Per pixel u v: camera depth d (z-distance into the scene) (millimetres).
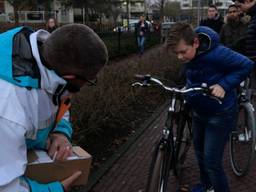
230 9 6996
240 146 4500
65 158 2139
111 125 6102
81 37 1802
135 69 9516
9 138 1771
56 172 2135
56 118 2107
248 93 4598
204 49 3217
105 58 1873
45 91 1902
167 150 3336
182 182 4375
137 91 8008
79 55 1796
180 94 3432
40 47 1909
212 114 3424
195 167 4727
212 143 3471
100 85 6867
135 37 22672
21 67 1849
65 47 1793
